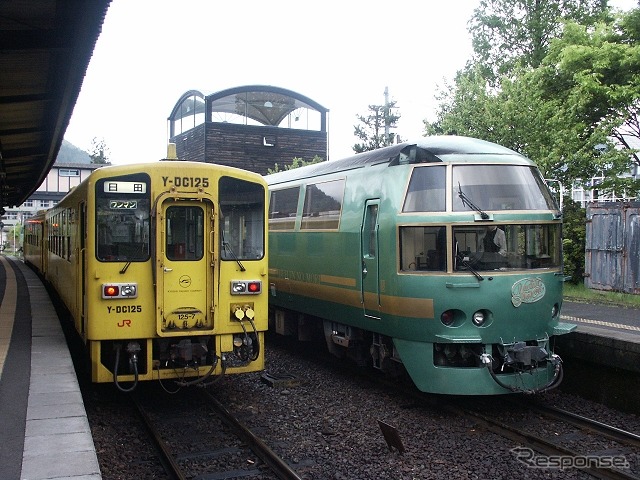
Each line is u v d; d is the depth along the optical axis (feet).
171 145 28.17
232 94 78.64
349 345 31.96
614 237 49.70
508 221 24.86
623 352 25.79
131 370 25.23
